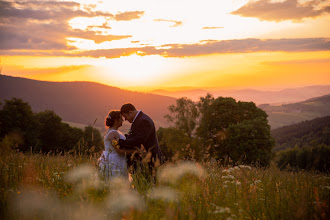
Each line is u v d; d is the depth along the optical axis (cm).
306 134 16662
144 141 477
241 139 3228
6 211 233
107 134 491
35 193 283
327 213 261
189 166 377
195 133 3912
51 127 5003
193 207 273
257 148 3275
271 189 381
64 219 210
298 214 246
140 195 291
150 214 247
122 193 273
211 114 3834
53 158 511
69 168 402
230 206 293
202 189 317
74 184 335
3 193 284
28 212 228
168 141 3997
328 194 322
